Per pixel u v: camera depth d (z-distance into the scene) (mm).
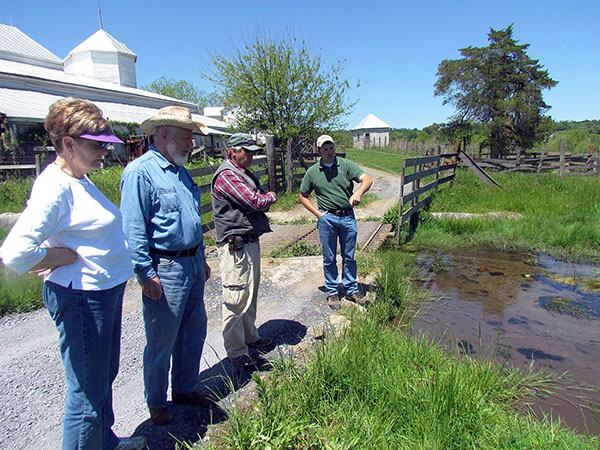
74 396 1956
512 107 32000
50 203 1730
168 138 2430
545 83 32812
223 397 2881
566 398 3023
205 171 7598
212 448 2318
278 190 13203
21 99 19391
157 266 2408
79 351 1931
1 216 8484
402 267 6043
